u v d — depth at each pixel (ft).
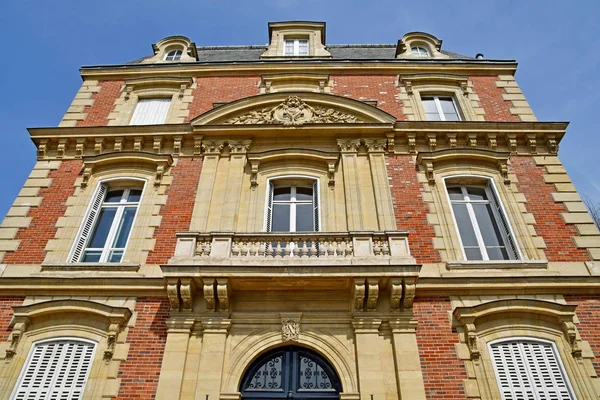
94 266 34.76
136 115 49.42
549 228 37.17
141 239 36.76
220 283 30.86
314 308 32.01
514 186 40.29
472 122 44.04
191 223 37.19
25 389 29.30
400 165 41.83
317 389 29.53
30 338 31.19
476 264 34.42
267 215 38.88
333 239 33.35
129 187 42.19
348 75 52.44
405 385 28.25
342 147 42.88
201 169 41.93
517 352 30.35
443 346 30.25
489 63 52.80
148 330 31.35
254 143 44.11
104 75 53.26
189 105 49.32
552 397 28.66
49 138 44.29
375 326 30.71
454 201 40.24
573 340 30.22
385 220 37.06
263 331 31.14
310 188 41.75
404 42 60.08
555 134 43.88
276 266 30.76
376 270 30.58
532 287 32.55
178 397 28.04
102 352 30.37
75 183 41.39
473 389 28.50
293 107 46.50
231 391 28.58
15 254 36.01
